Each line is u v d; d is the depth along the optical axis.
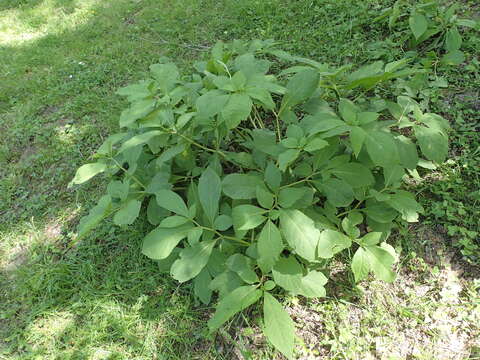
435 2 3.22
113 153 2.66
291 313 2.09
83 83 3.93
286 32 3.81
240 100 1.92
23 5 5.80
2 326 2.29
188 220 2.04
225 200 2.39
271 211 1.91
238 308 1.76
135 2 5.18
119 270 2.42
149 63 4.00
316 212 2.22
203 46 4.04
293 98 2.35
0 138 3.53
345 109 2.02
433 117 2.29
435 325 1.96
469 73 2.94
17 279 2.50
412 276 2.15
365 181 2.05
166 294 2.25
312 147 1.85
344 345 1.95
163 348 2.05
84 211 2.81
